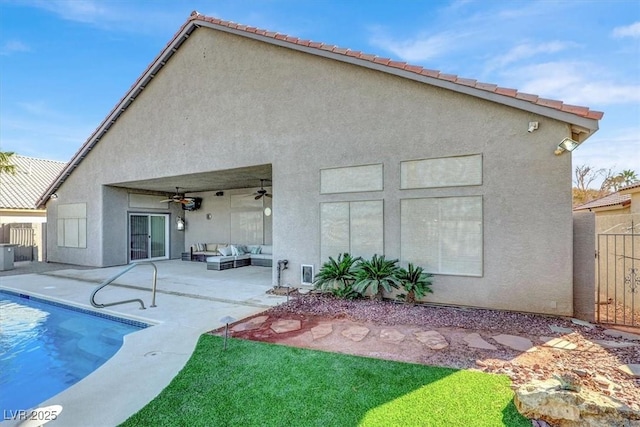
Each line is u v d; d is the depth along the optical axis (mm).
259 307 7395
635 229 8227
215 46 10500
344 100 8312
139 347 5066
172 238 17312
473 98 6949
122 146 13148
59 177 15227
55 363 5449
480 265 6887
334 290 7941
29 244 17188
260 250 14906
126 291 9242
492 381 3830
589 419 2947
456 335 5367
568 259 6230
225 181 13445
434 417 3195
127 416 3291
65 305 8047
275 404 3477
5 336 6574
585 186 28109
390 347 4918
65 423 3193
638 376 3936
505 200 6680
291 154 9047
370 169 7988
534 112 6289
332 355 4648
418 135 7465
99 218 14156
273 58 9352
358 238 8133
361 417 3223
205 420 3217
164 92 11797
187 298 8328
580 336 5281
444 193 7211
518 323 5930
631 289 6668
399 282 7238
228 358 4602
